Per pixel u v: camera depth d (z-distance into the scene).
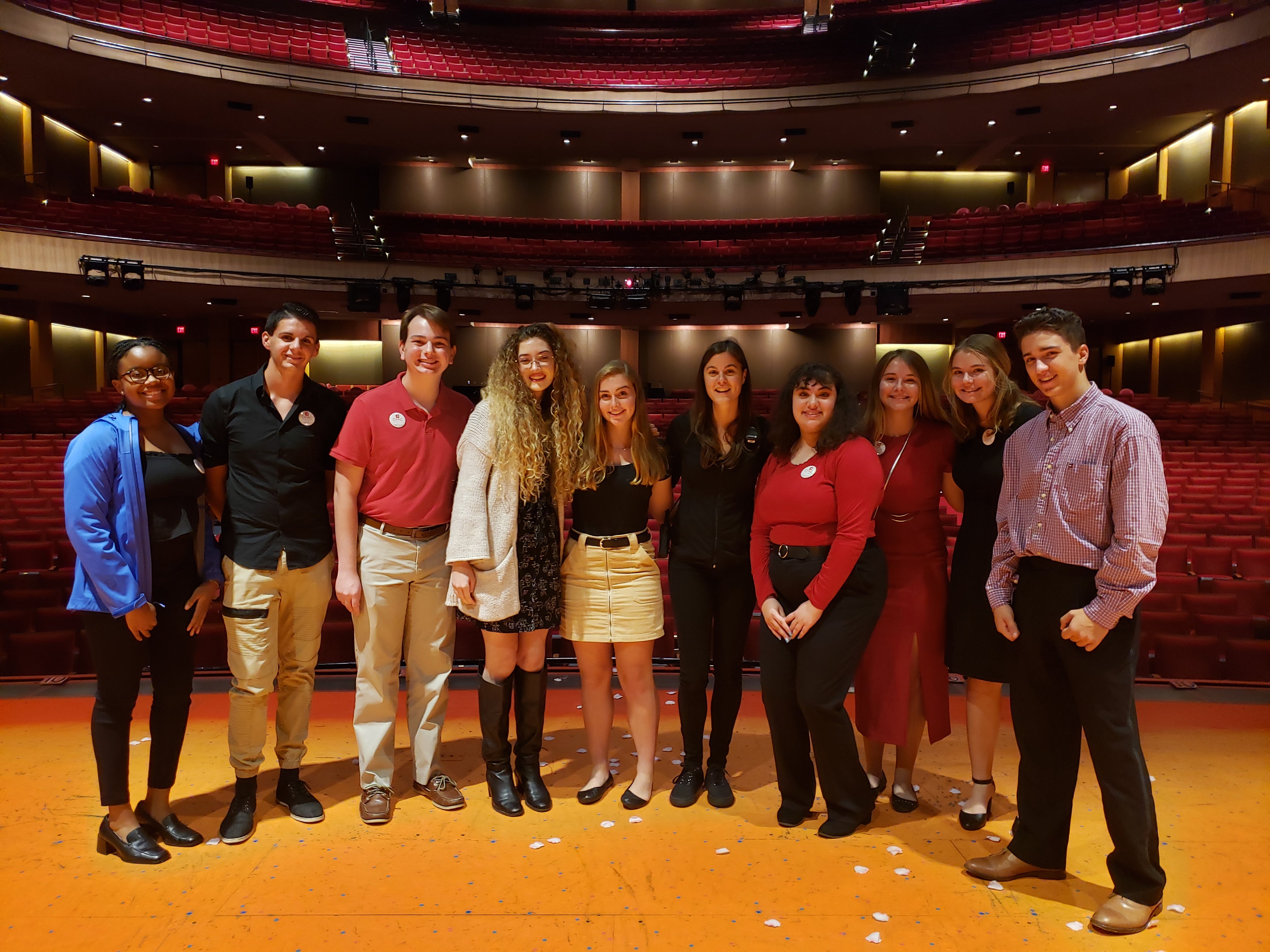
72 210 13.12
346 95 13.83
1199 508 7.45
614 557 2.61
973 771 2.47
